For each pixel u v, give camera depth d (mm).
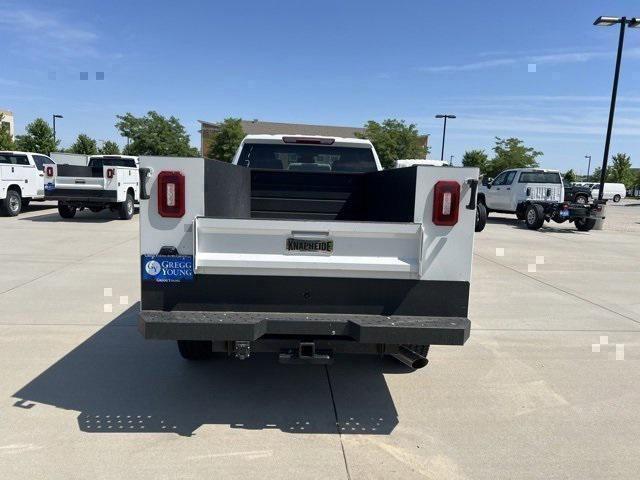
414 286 3072
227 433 3156
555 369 4336
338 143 5770
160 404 3510
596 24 16547
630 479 2783
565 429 3318
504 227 17438
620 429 3334
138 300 6109
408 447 3057
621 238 14805
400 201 3400
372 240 3051
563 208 16234
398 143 39500
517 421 3414
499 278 8180
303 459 2895
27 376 3912
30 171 16609
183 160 2936
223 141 43562
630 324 5707
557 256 10734
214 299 3025
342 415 3439
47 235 11734
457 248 3057
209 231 2992
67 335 4859
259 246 3027
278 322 2920
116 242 10742
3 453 2867
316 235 3029
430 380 4059
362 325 2875
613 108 16984
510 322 5695
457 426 3330
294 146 5852
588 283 7934
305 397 3693
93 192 14555
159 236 2979
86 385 3777
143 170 2922
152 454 2900
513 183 18031
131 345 4625
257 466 2812
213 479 2680
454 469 2838
